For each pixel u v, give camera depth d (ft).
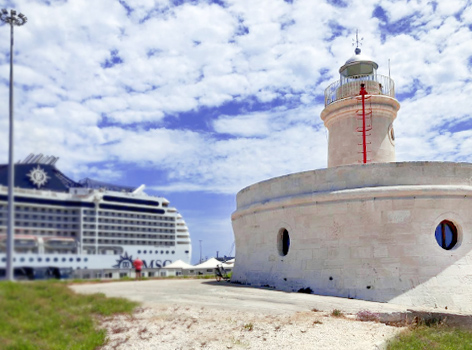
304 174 63.57
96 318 27.07
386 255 55.67
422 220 56.59
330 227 59.47
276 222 66.13
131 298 33.71
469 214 57.72
